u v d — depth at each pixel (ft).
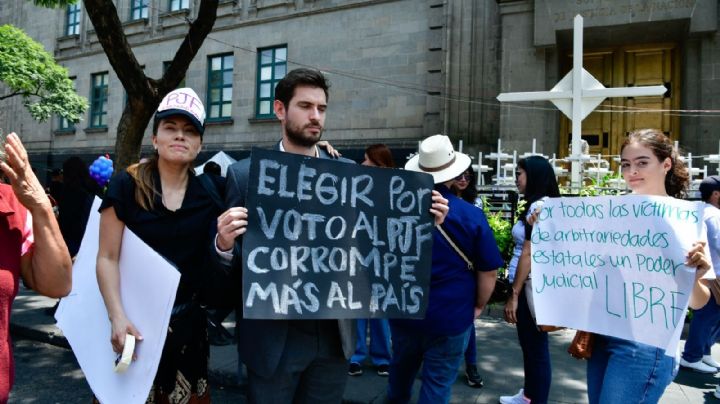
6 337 5.35
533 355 10.49
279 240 6.39
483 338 17.71
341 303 6.62
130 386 6.36
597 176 25.08
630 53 39.70
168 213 6.85
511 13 38.19
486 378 13.91
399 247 7.09
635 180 7.62
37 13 68.13
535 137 37.50
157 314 6.35
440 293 8.50
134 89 20.85
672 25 35.24
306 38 49.65
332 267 6.66
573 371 14.33
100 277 6.59
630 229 7.18
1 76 40.78
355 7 47.47
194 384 7.03
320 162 6.75
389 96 45.83
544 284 7.92
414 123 44.83
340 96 47.88
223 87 54.39
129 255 6.68
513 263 11.45
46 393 13.47
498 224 21.91
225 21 53.83
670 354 6.50
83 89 64.34
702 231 6.59
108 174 23.11
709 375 14.40
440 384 8.55
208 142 54.39
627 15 35.01
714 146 34.24
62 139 66.28
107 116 62.34
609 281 7.26
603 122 40.09
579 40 25.00
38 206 5.52
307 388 7.12
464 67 41.73
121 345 6.26
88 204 17.78
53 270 5.71
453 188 10.98
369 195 7.02
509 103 38.22
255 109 52.13
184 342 6.88
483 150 40.68
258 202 6.33
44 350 17.13
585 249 7.59
